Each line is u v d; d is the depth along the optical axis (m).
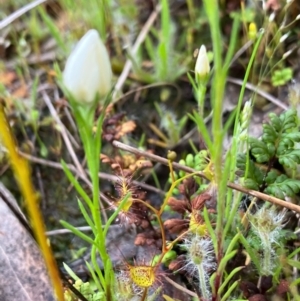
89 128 0.11
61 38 0.26
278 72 0.24
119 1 0.27
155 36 0.27
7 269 0.17
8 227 0.18
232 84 0.25
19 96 0.25
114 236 0.20
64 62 0.27
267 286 0.17
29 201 0.11
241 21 0.26
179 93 0.26
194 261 0.15
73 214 0.22
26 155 0.24
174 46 0.27
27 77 0.26
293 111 0.18
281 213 0.18
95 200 0.12
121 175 0.19
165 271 0.18
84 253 0.21
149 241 0.18
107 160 0.20
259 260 0.17
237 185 0.17
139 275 0.15
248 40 0.25
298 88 0.23
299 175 0.20
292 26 0.25
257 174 0.17
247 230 0.18
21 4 0.27
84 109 0.11
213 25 0.09
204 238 0.16
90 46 0.10
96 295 0.17
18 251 0.17
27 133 0.25
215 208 0.18
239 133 0.17
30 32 0.27
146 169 0.23
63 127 0.24
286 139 0.17
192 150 0.24
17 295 0.17
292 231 0.19
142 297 0.15
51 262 0.13
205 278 0.17
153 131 0.25
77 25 0.26
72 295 0.17
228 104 0.24
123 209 0.16
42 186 0.23
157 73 0.26
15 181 0.23
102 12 0.22
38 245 0.17
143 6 0.28
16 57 0.27
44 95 0.26
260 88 0.24
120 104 0.25
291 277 0.18
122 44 0.27
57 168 0.24
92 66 0.10
